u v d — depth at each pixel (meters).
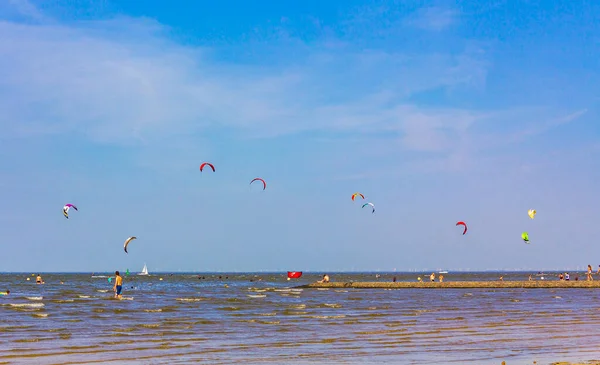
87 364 16.97
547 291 68.12
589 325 27.58
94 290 72.94
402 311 36.09
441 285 81.38
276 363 17.31
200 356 18.44
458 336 23.27
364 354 18.86
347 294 60.47
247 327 26.45
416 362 17.48
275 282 124.38
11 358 17.88
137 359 17.83
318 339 22.41
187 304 42.03
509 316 32.47
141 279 155.50
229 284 106.12
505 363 17.28
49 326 26.52
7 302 44.09
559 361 17.66
